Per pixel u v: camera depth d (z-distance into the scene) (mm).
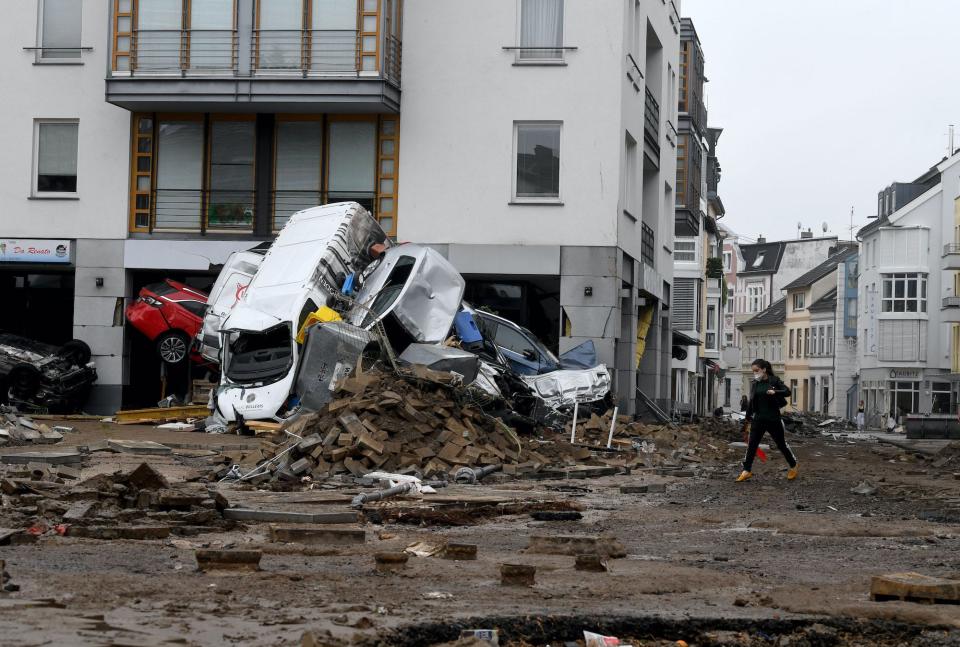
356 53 31406
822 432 60844
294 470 16734
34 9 33219
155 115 33000
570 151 32156
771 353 130500
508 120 32312
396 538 10867
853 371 109312
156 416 28344
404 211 32469
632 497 16312
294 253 26797
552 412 27141
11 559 8680
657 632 6914
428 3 32469
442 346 25469
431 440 18953
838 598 7895
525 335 29234
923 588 7738
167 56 31875
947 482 20375
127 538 10094
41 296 34469
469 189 32312
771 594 7941
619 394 35500
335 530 10438
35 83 33219
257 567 8344
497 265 32094
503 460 19625
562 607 7250
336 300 26062
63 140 33344
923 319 91312
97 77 33094
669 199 44844
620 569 9102
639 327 40844
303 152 32844
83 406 32531
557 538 10062
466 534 11500
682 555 10312
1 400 30703
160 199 32969
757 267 140250
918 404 91562
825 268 120375
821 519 13445
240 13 31703
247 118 32875
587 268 31969
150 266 32625
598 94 32125
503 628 6637
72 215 33000
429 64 32500
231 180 32938
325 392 24484
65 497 11641
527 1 32438
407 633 6328
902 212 91625
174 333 31000
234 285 28672
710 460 25969
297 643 5957
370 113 32531
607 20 32125
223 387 25594
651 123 38281
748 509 14812
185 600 7102
